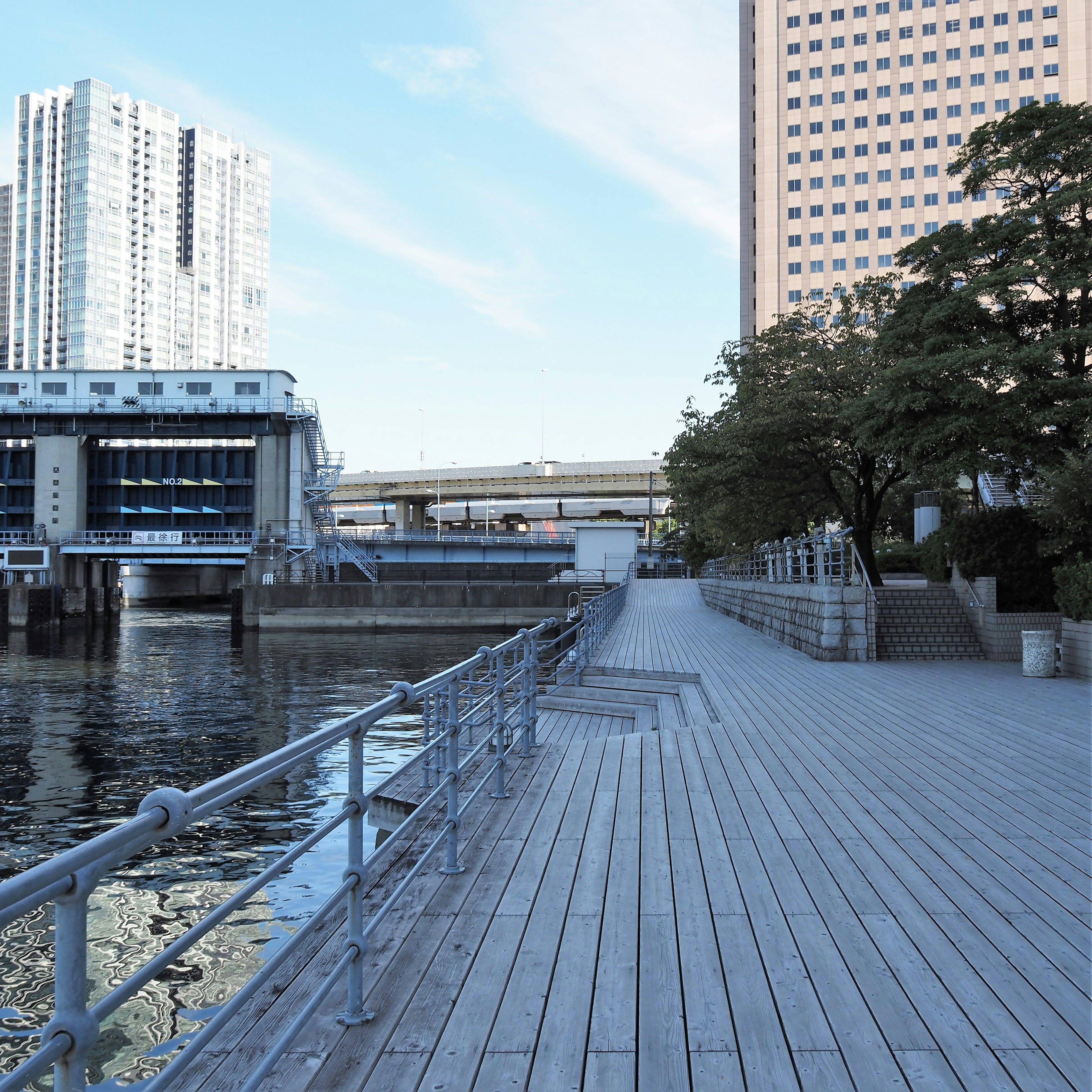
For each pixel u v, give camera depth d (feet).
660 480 342.23
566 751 31.27
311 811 50.60
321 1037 11.42
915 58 341.41
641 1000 12.35
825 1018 11.78
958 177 336.49
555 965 13.52
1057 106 67.41
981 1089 10.11
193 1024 24.58
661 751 30.55
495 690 24.77
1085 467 53.72
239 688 111.04
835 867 18.12
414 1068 10.66
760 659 59.62
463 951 14.10
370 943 14.48
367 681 117.70
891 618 62.13
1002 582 60.18
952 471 63.52
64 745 74.74
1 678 121.60
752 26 374.84
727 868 18.11
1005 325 68.95
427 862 18.83
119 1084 21.42
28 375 221.46
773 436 95.30
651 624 95.66
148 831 6.85
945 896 16.43
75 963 6.17
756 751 30.09
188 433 226.17
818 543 66.23
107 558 233.76
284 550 219.41
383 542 244.83
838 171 345.92
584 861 18.72
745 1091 10.10
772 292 349.00
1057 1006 12.08
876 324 96.94
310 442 234.79
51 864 5.75
